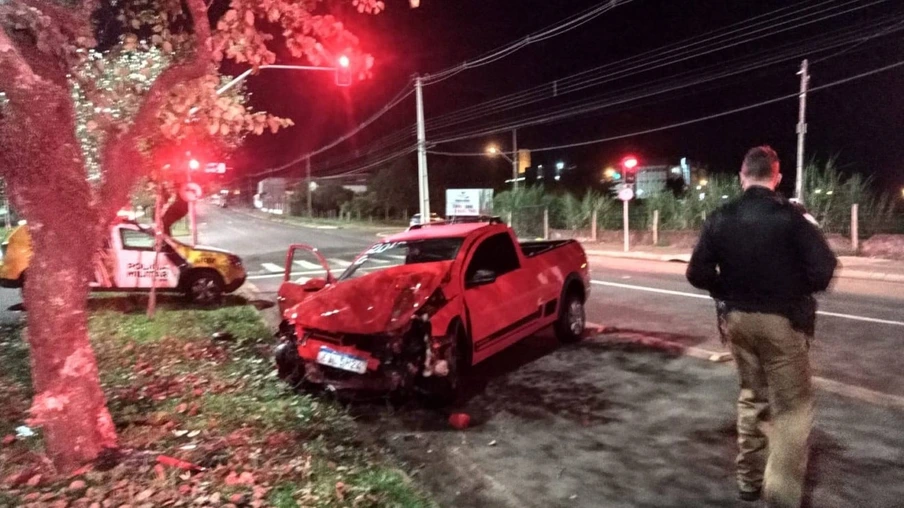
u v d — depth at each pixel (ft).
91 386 16.98
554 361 28.89
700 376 25.93
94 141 33.30
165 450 17.85
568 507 15.80
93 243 16.63
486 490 16.89
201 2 18.40
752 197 13.99
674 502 15.80
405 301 23.16
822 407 21.71
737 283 13.97
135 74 30.14
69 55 17.24
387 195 210.59
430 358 22.68
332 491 15.44
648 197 104.22
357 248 101.35
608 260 79.10
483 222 29.48
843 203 75.25
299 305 25.34
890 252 67.00
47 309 16.33
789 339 13.62
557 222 118.01
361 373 23.08
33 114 15.33
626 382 25.41
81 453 16.65
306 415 21.43
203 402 22.49
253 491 15.31
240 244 122.31
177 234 162.20
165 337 33.24
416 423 22.07
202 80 21.45
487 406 23.40
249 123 22.80
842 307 39.99
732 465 17.72
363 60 22.75
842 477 16.63
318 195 285.43
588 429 20.83
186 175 40.50
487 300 25.57
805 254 13.32
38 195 15.78
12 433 19.58
